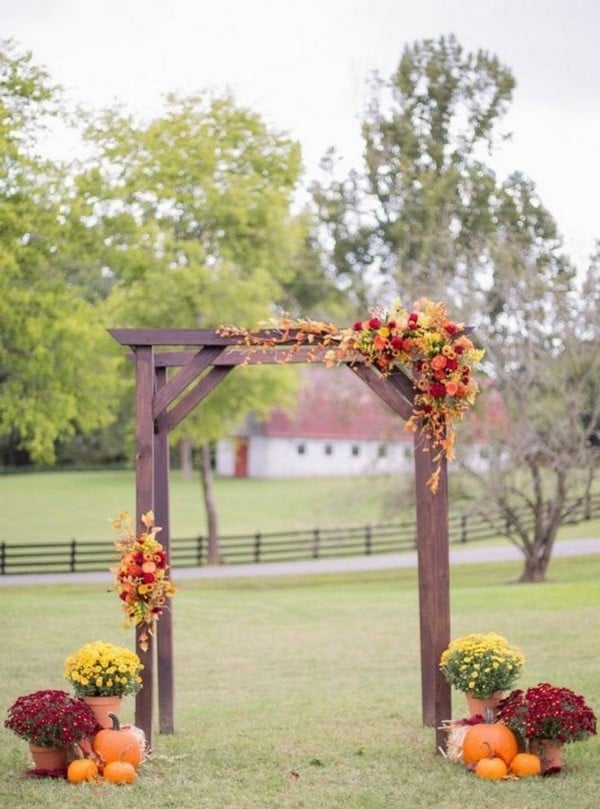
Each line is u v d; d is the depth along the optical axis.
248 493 55.12
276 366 31.92
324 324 9.47
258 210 31.56
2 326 26.19
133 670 8.98
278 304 42.59
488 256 28.20
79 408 27.75
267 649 16.95
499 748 8.54
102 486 56.66
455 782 8.31
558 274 32.03
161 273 29.98
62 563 30.19
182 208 31.11
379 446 32.06
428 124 43.19
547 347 26.44
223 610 21.39
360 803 7.84
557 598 21.16
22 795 8.02
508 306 26.52
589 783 8.19
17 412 27.02
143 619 9.34
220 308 30.58
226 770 8.94
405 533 35.38
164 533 10.27
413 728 10.59
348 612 21.06
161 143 30.61
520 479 31.50
